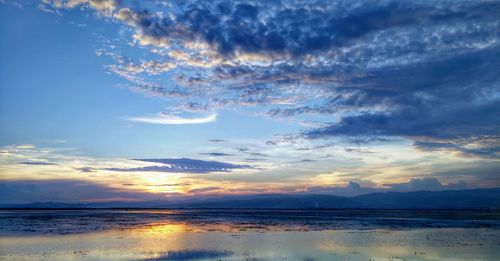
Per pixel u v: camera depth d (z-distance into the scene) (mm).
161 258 31000
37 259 30656
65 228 59844
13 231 53594
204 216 118312
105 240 42500
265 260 30250
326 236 48219
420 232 54531
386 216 123875
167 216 116375
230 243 40281
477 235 49812
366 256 32375
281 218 103688
